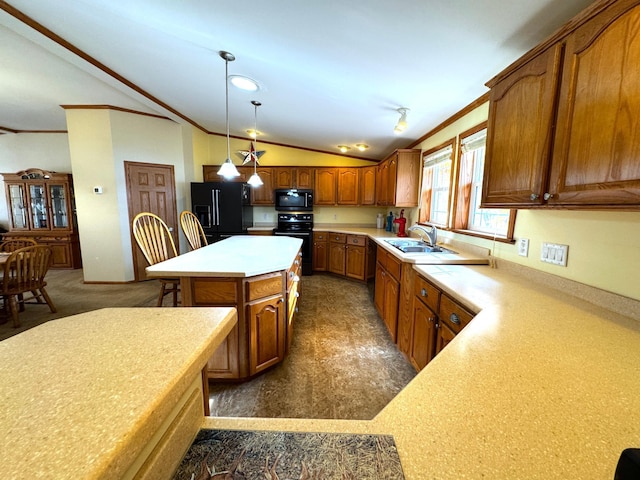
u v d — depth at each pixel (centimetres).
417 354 193
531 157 121
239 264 191
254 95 285
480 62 161
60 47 222
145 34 199
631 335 91
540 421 53
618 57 84
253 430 53
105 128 386
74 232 502
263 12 148
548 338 88
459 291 138
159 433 45
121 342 60
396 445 47
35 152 516
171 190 439
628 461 36
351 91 231
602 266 120
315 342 251
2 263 264
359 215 530
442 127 286
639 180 79
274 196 494
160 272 173
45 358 53
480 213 235
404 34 144
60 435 36
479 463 44
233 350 186
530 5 112
